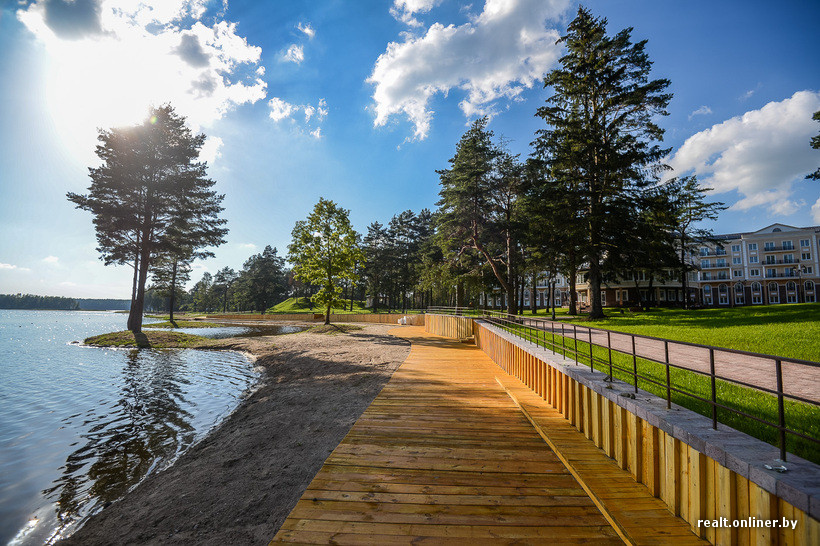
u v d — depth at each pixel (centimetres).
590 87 2695
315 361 1616
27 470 646
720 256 8125
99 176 3011
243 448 687
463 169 3250
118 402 1123
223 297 11612
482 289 4025
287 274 11662
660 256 2992
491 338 1494
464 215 3356
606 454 489
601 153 2500
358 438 597
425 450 546
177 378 1512
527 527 356
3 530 466
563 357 729
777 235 7650
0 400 1152
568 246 2619
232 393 1240
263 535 401
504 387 914
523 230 3108
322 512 381
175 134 3403
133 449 739
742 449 284
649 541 309
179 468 635
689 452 334
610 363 518
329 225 3453
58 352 2428
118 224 2983
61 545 430
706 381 715
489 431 629
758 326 1527
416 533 345
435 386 981
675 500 350
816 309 2142
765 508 254
